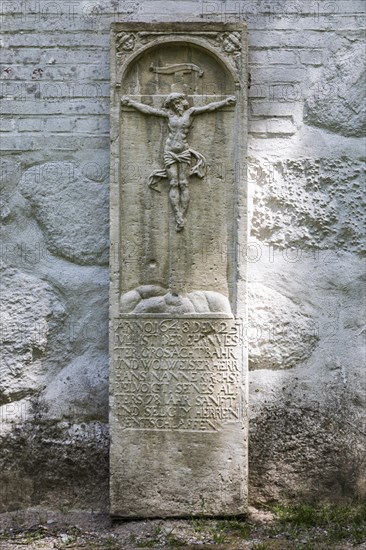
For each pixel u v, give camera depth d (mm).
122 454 4223
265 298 4488
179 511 4207
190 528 4133
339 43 4559
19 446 4414
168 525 4164
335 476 4422
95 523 4266
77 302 4500
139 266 4316
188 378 4238
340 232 4520
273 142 4535
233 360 4242
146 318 4254
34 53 4551
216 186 4328
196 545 3930
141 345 4254
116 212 4281
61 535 4109
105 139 4527
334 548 3838
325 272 4512
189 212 4328
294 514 4242
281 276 4500
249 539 3994
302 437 4441
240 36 4312
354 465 4430
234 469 4215
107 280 4504
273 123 4539
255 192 4512
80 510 4387
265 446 4434
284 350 4480
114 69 4309
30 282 4492
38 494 4402
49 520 4305
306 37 4559
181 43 4336
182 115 4332
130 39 4320
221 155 4332
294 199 4512
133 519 4215
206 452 4223
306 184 4523
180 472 4215
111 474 4219
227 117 4336
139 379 4238
